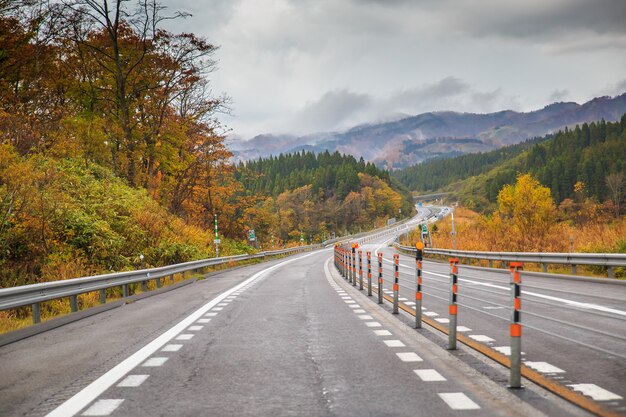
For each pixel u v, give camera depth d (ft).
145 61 128.06
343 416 15.48
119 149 124.47
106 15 115.85
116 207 88.07
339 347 26.50
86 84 129.08
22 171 62.64
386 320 36.09
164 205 140.67
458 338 27.89
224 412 16.06
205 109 145.28
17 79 109.81
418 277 32.48
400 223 596.29
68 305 48.26
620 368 21.35
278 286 66.95
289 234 455.22
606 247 70.95
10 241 57.31
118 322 36.86
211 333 31.30
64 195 72.38
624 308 38.52
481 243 116.88
